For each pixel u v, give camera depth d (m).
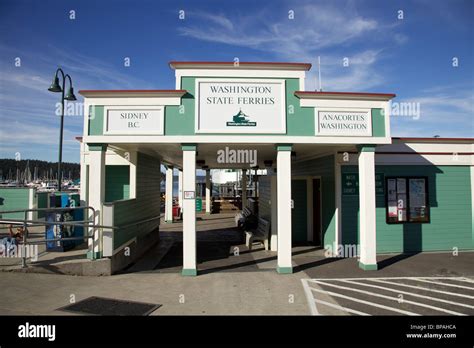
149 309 4.94
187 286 6.16
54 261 6.80
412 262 8.12
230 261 8.34
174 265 8.02
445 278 6.71
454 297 5.54
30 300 5.18
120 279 6.60
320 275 6.95
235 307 5.06
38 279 6.24
